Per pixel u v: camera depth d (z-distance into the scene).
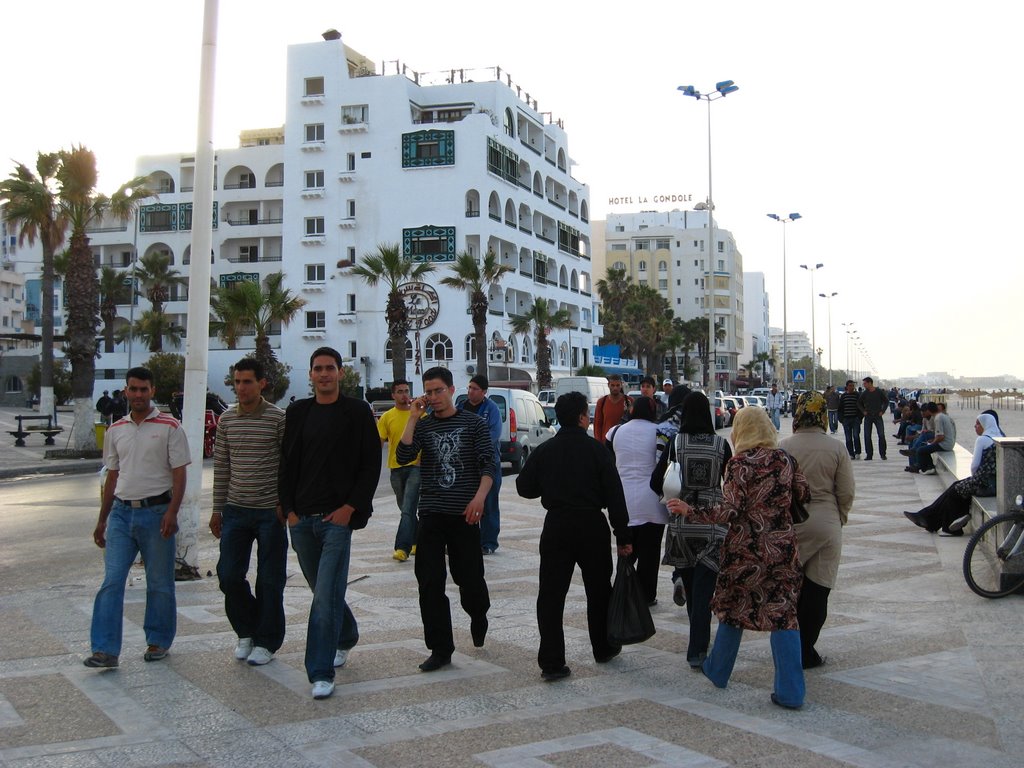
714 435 6.72
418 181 62.34
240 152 70.62
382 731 5.25
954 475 17.47
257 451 6.52
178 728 5.30
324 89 64.06
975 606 8.19
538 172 72.25
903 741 5.04
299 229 64.44
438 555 6.63
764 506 5.75
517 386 56.34
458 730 5.26
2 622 7.96
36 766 4.73
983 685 5.97
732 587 5.81
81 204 29.08
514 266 67.19
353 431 6.18
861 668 6.41
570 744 5.03
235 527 6.57
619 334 100.69
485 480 6.64
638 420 8.24
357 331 62.84
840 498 6.44
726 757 4.82
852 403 25.81
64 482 22.59
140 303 72.81
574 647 7.14
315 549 6.21
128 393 6.67
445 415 6.77
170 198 72.06
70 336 29.09
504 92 66.56
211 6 10.27
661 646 7.16
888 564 10.37
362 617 8.12
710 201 43.94
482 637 6.95
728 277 139.88
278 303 41.44
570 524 6.36
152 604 6.72
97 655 6.36
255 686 6.10
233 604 6.61
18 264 108.06
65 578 10.22
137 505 6.67
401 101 62.91
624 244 142.12
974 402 109.62
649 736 5.15
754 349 186.25
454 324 61.12
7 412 61.66
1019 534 8.50
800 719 5.42
